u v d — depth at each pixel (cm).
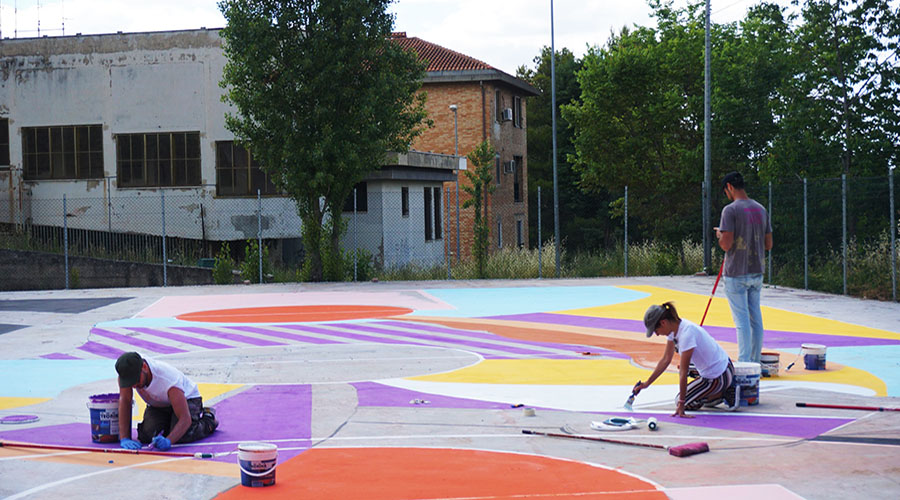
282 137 2586
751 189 2528
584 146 4178
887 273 2028
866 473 613
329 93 2541
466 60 4281
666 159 4034
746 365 853
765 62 3453
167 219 3366
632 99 4009
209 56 3328
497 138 4303
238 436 765
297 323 1670
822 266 2217
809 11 2733
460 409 878
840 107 2736
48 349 1377
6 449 715
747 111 3459
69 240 3372
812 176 2719
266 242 3366
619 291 2233
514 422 812
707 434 741
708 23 2617
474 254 2834
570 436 739
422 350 1313
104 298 2222
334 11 2541
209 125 3338
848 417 800
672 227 3894
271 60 2577
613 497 565
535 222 6159
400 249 3344
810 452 674
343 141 2581
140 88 3362
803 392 927
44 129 3403
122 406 718
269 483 601
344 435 766
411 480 612
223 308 1955
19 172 3403
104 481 614
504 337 1447
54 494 582
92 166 3394
